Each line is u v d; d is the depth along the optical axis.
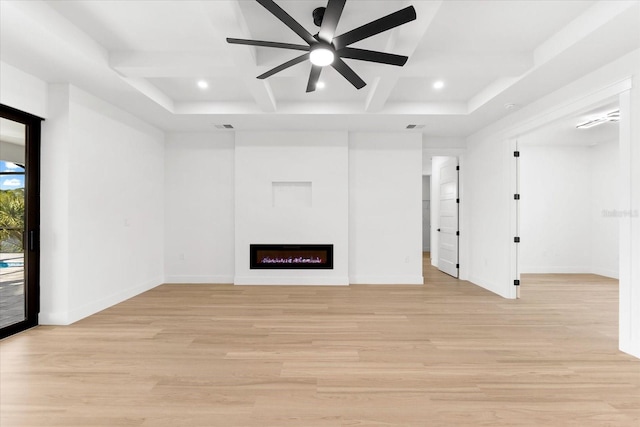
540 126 3.80
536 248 6.46
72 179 3.41
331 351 2.73
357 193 5.40
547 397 2.04
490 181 4.93
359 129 5.23
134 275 4.59
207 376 2.30
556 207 6.46
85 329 3.22
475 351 2.73
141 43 2.89
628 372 2.36
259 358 2.59
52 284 3.35
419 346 2.83
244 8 2.41
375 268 5.41
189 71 3.14
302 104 4.37
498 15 2.46
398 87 3.90
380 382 2.22
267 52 3.00
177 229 5.43
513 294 4.48
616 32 2.33
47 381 2.22
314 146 5.30
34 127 3.29
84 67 2.98
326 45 2.14
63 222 3.34
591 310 3.92
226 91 4.07
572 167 6.46
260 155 5.30
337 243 5.30
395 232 5.41
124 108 4.19
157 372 2.35
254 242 5.30
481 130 5.20
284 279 5.29
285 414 1.87
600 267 6.23
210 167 5.43
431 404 1.97
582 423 1.79
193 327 3.30
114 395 2.05
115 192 4.14
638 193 2.55
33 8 2.23
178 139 5.42
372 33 2.06
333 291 4.85
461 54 3.00
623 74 2.69
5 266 3.25
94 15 2.48
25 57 2.77
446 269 6.38
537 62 2.93
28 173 3.24
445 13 2.44
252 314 3.73
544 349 2.77
